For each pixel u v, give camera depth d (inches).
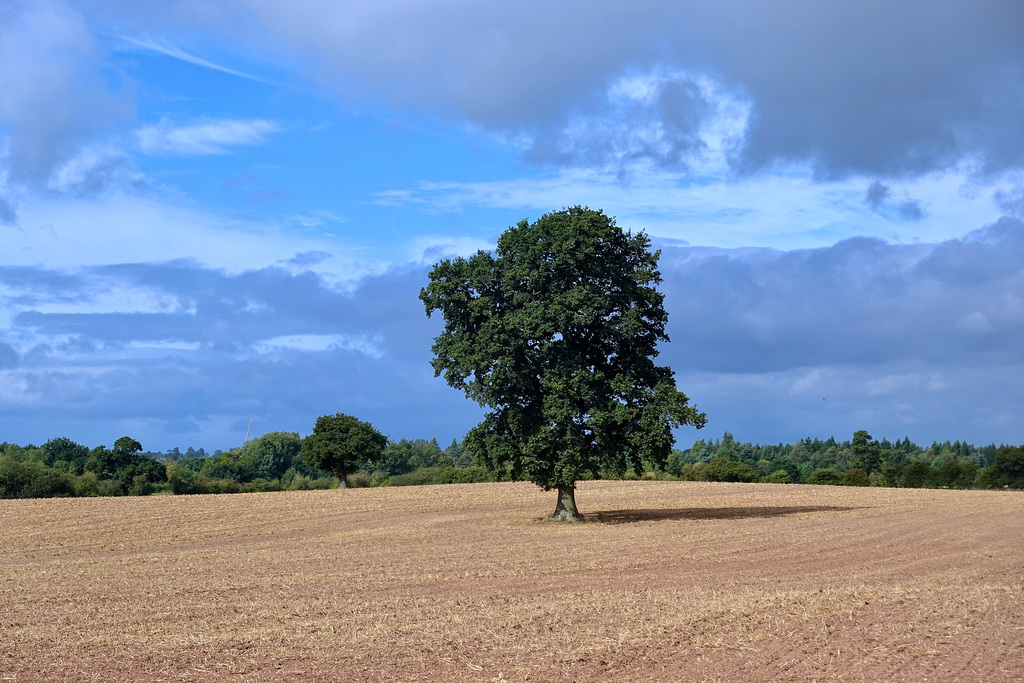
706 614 749.3
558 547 1403.8
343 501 2736.2
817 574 1060.5
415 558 1288.1
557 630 701.3
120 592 1014.4
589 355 1855.3
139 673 602.5
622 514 2175.2
